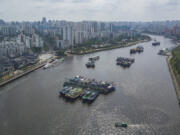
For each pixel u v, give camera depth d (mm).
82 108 143750
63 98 162500
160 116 130125
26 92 175250
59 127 117625
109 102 153875
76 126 118938
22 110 139125
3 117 129250
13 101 154750
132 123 122000
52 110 139750
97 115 132625
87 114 134000
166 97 161750
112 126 119000
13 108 142250
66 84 194625
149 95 166250
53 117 129375
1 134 110500
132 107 143875
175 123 121625
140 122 123062
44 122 123062
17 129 115375
